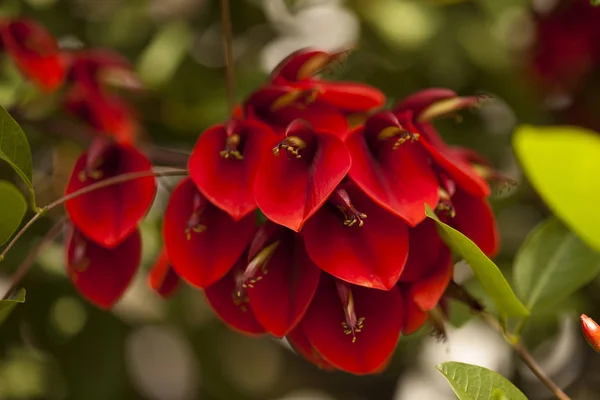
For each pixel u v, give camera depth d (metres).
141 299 1.12
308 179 0.78
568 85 1.11
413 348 1.15
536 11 1.09
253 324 0.81
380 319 0.79
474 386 0.77
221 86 1.06
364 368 0.79
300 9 1.11
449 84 1.13
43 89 0.95
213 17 1.09
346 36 1.13
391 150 0.79
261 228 0.79
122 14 1.07
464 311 0.89
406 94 1.12
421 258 0.79
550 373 1.17
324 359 0.79
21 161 0.80
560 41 1.09
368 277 0.77
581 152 0.65
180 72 1.06
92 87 0.95
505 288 0.80
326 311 0.80
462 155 0.86
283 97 0.80
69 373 1.06
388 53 1.11
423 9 1.09
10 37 0.93
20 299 0.78
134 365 1.36
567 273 0.84
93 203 0.82
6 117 0.79
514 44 1.12
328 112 0.81
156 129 1.07
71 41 1.07
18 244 1.00
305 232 0.78
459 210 0.81
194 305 1.15
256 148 0.79
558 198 0.66
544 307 0.84
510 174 1.14
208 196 0.78
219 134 0.80
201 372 1.15
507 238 1.13
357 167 0.79
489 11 1.04
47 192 1.04
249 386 1.32
